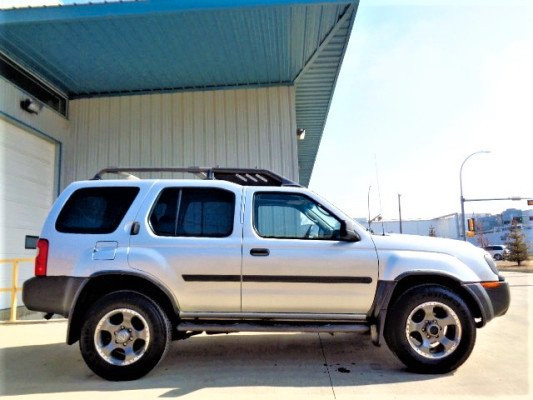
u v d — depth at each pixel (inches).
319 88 463.5
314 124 601.9
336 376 173.3
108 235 179.9
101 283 180.7
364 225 211.6
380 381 166.6
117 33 324.5
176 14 303.1
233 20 312.5
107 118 428.5
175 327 184.2
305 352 210.7
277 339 237.9
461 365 181.9
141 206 185.2
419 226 2812.5
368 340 233.9
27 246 372.5
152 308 172.9
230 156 411.5
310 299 177.5
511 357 197.0
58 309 173.6
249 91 420.5
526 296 453.4
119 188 189.8
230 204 187.9
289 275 176.7
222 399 149.3
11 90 352.5
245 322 179.9
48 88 407.2
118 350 173.5
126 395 154.8
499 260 1973.4
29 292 175.8
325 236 183.8
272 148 410.3
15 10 303.6
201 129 417.4
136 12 299.0
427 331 174.6
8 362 203.5
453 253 183.2
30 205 378.0
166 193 189.0
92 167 421.7
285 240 180.7
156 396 153.3
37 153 388.8
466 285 176.7
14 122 355.6
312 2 294.2
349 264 177.5
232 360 198.4
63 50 349.4
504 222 2620.6
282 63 382.9
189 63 376.8
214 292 177.0
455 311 173.2
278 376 174.2
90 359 169.8
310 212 188.1
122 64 374.6
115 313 173.0
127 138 423.2
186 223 184.2
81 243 178.5
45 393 158.7
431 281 182.5
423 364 172.2
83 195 188.1
